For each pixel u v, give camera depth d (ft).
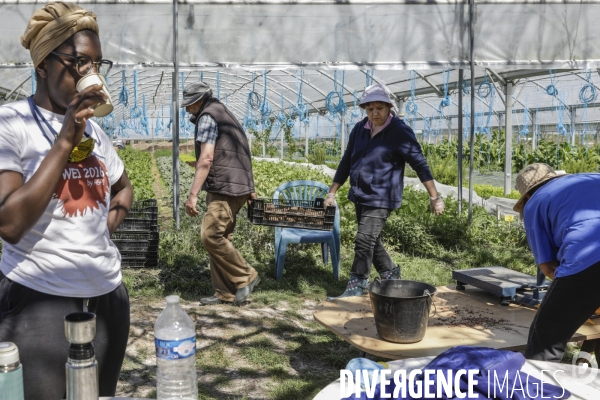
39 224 5.96
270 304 18.13
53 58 5.76
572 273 9.36
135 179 48.37
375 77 50.75
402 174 16.48
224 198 17.03
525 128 61.41
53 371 6.12
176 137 27.50
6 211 5.24
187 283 19.58
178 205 27.14
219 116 16.71
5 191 5.48
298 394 11.91
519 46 30.22
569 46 30.35
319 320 11.86
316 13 29.43
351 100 64.49
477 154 69.46
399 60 29.96
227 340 14.96
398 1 29.37
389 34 29.81
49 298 6.06
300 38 29.58
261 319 16.63
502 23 30.01
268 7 29.17
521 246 26.94
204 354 13.99
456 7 29.66
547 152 60.18
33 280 5.99
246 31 29.30
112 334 6.73
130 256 21.45
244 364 13.56
